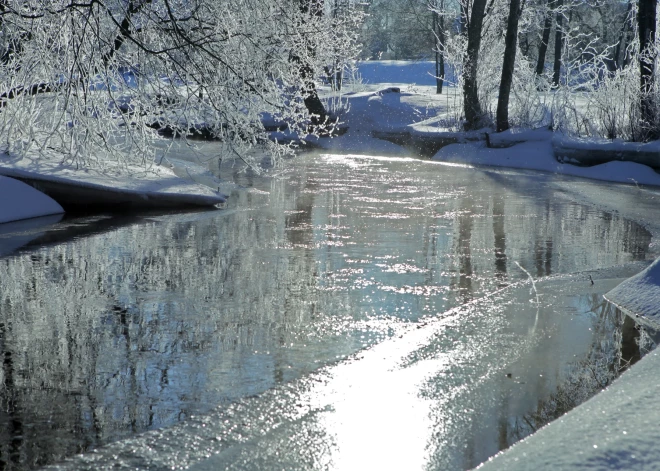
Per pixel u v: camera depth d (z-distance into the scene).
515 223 10.85
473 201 13.30
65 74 10.73
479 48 25.75
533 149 21.00
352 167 19.53
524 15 28.31
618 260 8.23
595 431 3.10
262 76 12.16
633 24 20.52
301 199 13.28
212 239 9.38
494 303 6.38
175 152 19.28
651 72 18.47
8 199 10.70
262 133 12.68
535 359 4.91
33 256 8.25
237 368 4.82
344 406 4.15
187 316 6.04
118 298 6.58
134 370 4.80
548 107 24.67
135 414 4.07
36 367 4.87
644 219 11.32
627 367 4.74
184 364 4.91
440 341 5.33
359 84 40.44
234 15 11.75
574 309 6.17
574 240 9.51
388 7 58.44
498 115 23.64
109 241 9.16
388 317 6.00
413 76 71.75
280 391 4.39
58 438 3.77
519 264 8.03
